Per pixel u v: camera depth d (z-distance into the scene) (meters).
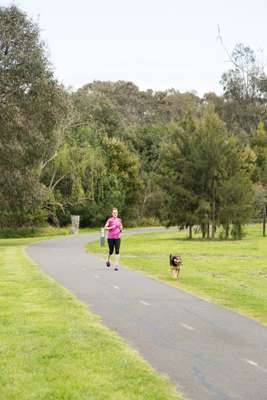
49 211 60.62
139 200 80.38
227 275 19.52
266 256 28.45
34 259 24.23
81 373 6.89
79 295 13.63
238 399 6.40
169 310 11.88
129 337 9.29
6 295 13.09
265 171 83.25
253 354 8.39
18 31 38.91
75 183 59.25
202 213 45.25
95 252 29.50
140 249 32.62
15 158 38.47
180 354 8.28
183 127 46.75
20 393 6.18
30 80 38.75
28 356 7.60
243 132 106.31
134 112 125.62
